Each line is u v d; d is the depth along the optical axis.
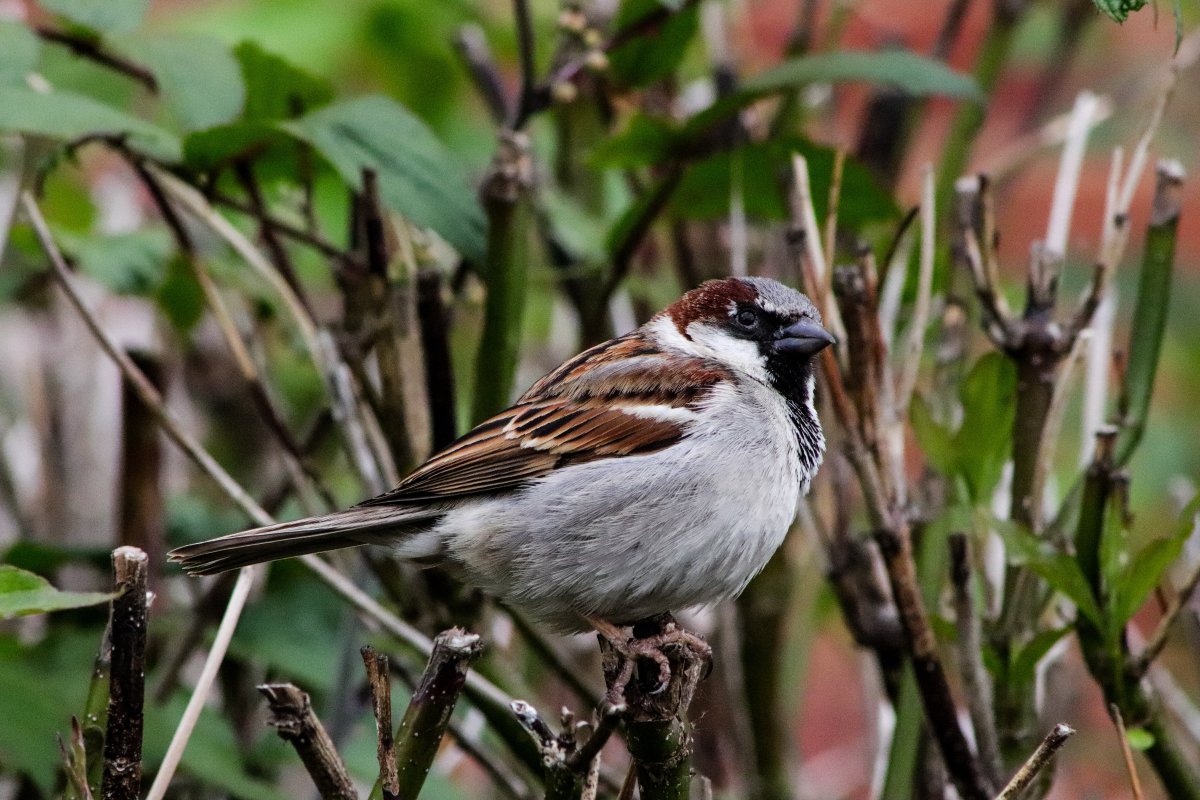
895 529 6.36
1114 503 6.35
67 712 7.10
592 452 7.05
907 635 6.39
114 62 7.95
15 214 8.12
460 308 9.28
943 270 8.47
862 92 13.48
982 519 6.37
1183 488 8.74
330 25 11.10
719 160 8.31
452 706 4.70
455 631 4.76
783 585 9.23
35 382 9.87
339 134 7.12
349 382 7.77
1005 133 13.05
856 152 10.09
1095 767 11.24
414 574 8.03
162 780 5.16
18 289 9.52
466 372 11.02
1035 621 6.78
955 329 7.63
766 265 10.09
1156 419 12.69
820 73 7.73
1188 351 13.20
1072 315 7.45
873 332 6.39
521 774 8.13
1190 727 8.15
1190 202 14.23
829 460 8.16
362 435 7.79
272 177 8.14
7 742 6.77
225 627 5.37
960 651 6.38
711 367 7.33
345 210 10.42
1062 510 6.89
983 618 6.94
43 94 6.93
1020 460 6.84
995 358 6.59
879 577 7.30
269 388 9.20
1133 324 7.13
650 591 7.00
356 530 6.82
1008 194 10.75
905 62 7.74
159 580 8.27
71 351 10.09
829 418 8.43
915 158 13.37
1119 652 6.35
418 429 7.73
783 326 7.54
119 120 6.93
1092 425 7.61
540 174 9.97
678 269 9.70
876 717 8.95
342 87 11.77
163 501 8.80
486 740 9.14
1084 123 8.12
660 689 5.29
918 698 6.62
